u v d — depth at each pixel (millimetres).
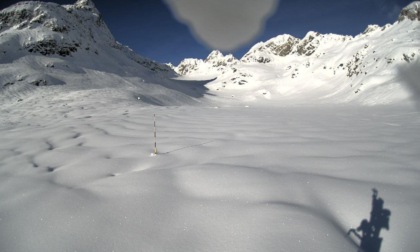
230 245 2908
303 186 4262
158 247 2932
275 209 3514
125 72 66062
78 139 8562
